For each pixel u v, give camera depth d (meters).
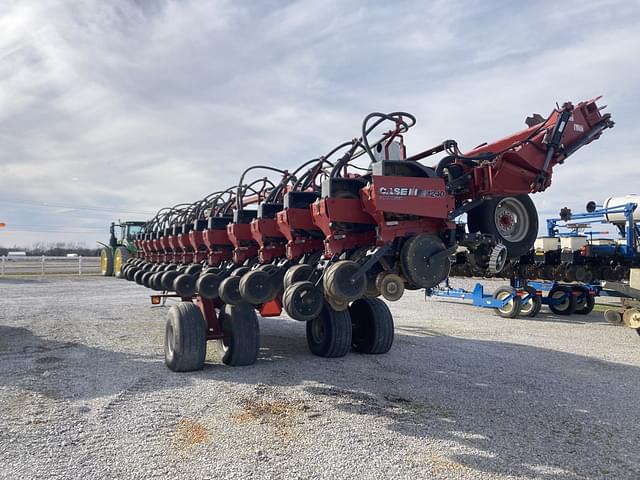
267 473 3.18
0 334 8.37
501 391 5.20
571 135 4.98
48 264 32.91
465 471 3.26
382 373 5.91
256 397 4.85
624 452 3.62
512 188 4.70
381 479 3.12
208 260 8.31
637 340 8.78
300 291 4.63
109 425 4.01
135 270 13.16
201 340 5.92
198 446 3.61
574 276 12.75
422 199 4.29
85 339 7.93
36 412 4.32
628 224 12.56
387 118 4.70
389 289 4.19
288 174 6.66
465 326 10.25
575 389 5.31
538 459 3.47
